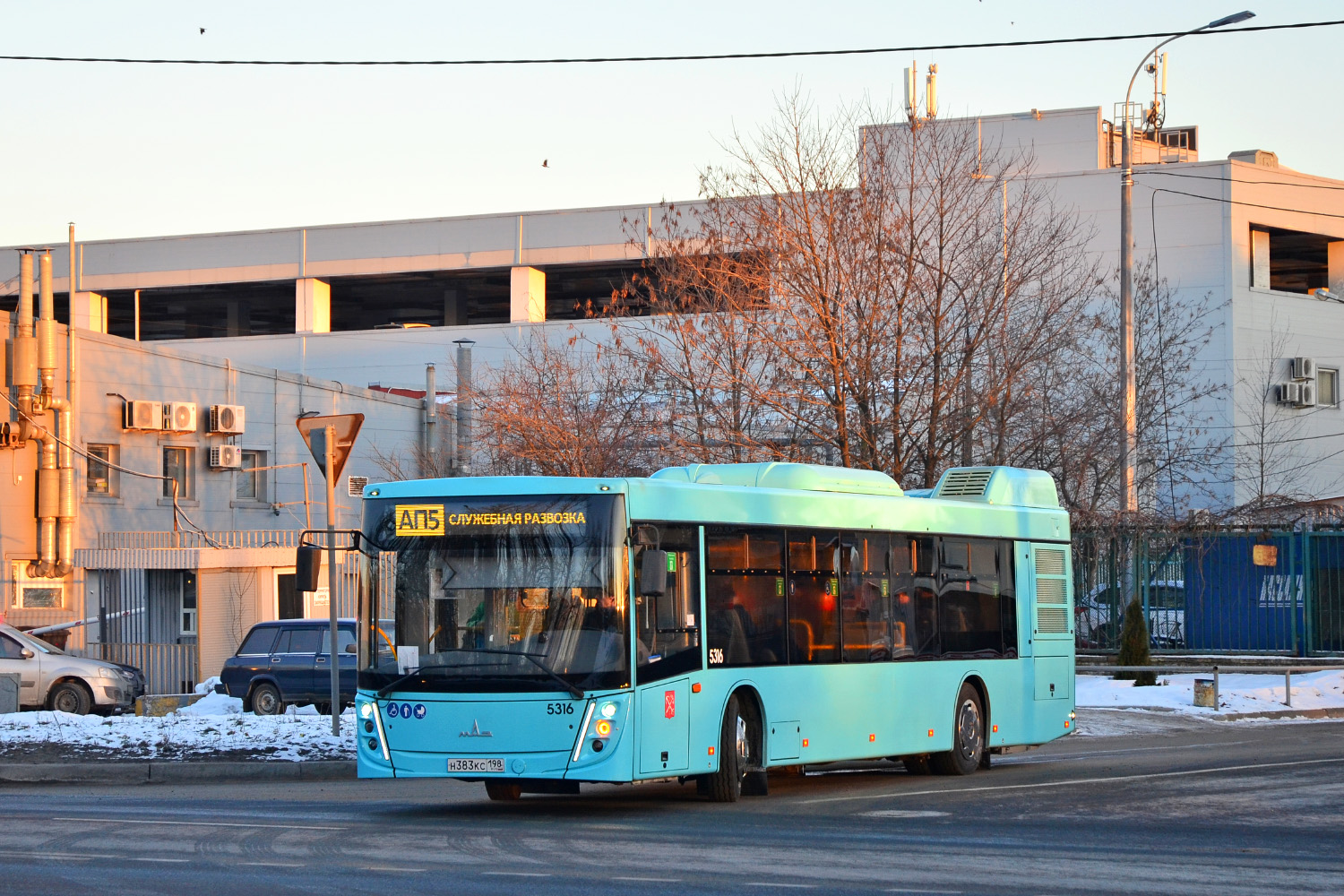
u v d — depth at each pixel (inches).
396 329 2773.1
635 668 585.6
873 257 1069.8
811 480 719.1
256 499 1969.7
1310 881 438.3
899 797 666.8
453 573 600.7
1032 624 852.0
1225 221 2576.3
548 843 519.5
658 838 532.1
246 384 1956.2
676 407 1175.6
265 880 442.6
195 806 649.0
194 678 1466.5
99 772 786.2
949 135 1453.0
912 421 1053.8
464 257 2765.7
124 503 1737.2
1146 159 2871.6
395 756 594.2
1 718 913.5
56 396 1637.6
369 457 2181.3
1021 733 832.3
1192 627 1491.1
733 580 647.8
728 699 637.9
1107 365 1806.1
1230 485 2534.5
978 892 419.2
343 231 2834.6
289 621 1264.8
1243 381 2576.3
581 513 593.9
